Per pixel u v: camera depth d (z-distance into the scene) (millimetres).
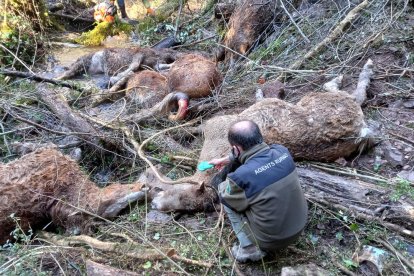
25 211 3842
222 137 4188
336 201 3756
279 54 6863
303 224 3139
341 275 3180
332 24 6820
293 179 3082
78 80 7258
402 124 4707
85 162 4930
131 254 3375
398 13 6336
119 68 7215
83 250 3479
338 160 4301
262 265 3318
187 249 3484
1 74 6133
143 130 5199
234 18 7656
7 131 5164
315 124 4184
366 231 3516
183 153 4707
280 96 5438
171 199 3885
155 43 9055
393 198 3691
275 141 4145
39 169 4004
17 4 8883
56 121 5465
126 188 4012
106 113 5727
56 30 10172
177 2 10391
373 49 5957
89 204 3883
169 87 5770
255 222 3084
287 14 7176
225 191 3145
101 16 9406
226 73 6762
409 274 3137
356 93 5062
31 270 3260
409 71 5441
